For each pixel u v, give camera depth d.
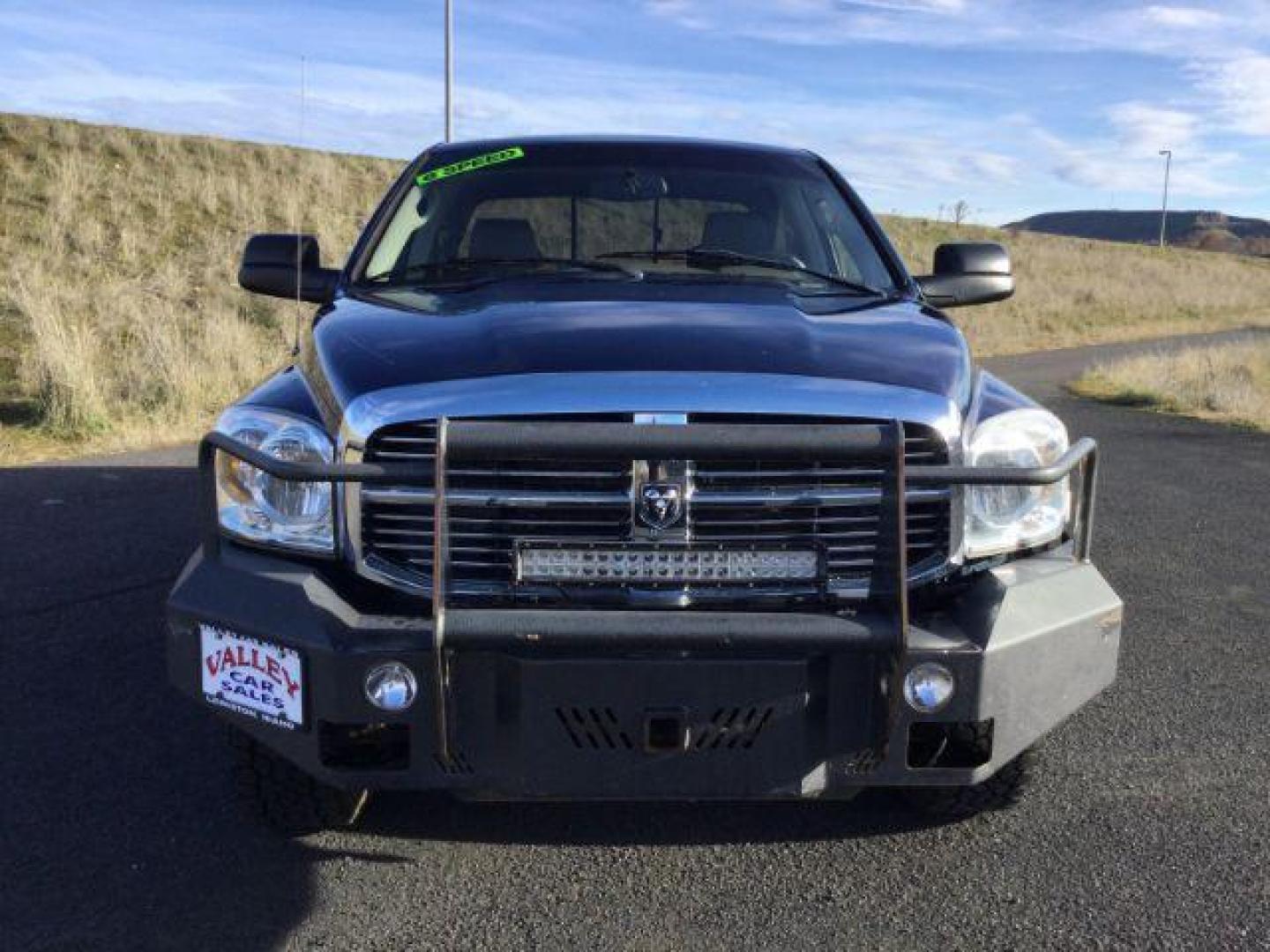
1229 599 5.54
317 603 2.53
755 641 2.40
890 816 3.28
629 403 2.52
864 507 2.63
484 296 3.28
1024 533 2.82
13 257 15.55
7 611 4.86
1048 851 3.09
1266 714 4.07
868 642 2.42
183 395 9.82
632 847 3.10
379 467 2.46
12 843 3.04
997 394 2.98
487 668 2.49
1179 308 41.81
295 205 22.30
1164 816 3.28
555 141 4.44
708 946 2.65
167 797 3.32
